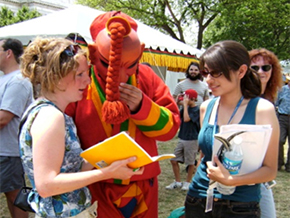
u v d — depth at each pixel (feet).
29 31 15.83
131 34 4.42
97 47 4.65
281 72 6.62
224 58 4.93
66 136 4.22
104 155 4.04
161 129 5.17
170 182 14.34
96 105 5.16
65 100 4.31
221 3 47.57
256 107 5.08
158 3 54.19
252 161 4.75
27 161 4.10
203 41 61.62
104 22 5.03
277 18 47.24
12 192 8.66
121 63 4.43
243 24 47.01
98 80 5.16
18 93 8.22
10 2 82.69
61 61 4.01
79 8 17.13
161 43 19.86
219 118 5.45
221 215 5.18
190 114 12.84
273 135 4.92
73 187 3.84
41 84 4.15
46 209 4.25
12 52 8.65
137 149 3.83
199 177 5.70
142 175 5.42
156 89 5.78
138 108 4.84
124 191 5.35
